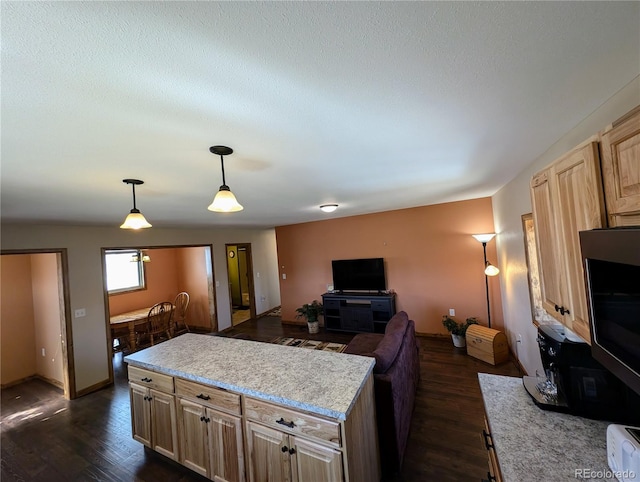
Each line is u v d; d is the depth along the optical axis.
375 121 1.37
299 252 6.18
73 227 3.82
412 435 2.38
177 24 0.70
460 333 4.18
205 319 6.29
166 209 3.29
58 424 2.99
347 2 0.68
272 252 8.07
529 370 2.89
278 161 1.86
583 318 1.06
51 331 4.11
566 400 1.31
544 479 0.98
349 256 5.59
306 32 0.76
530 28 0.81
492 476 1.26
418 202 4.30
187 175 2.02
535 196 1.50
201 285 6.32
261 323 6.62
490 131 1.59
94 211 2.99
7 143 1.29
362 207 4.43
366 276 5.27
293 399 1.54
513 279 3.30
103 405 3.38
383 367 2.05
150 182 2.11
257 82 0.98
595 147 0.94
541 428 1.23
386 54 0.88
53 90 0.92
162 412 2.17
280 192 2.87
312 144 1.60
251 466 1.73
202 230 5.82
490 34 0.82
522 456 1.08
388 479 1.95
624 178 0.81
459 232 4.56
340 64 0.91
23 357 4.25
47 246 3.56
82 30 0.69
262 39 0.78
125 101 1.03
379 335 3.64
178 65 0.85
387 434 1.96
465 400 2.86
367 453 1.70
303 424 1.52
